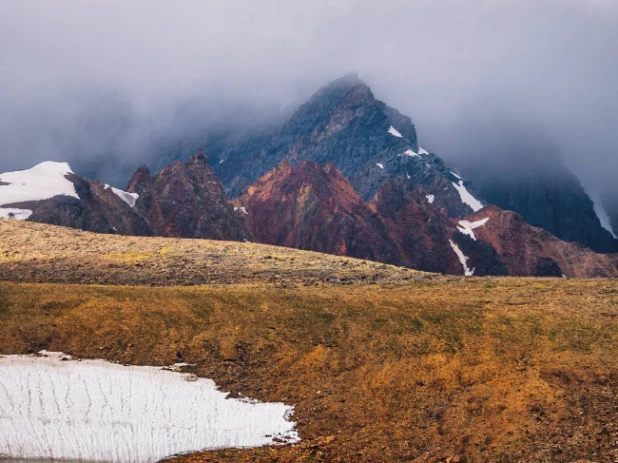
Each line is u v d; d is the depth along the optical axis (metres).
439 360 41.69
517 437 33.72
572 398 36.75
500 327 46.44
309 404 38.09
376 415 36.97
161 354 42.94
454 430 35.03
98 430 33.94
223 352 43.41
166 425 34.91
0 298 48.44
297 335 45.53
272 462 32.53
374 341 44.50
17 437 32.84
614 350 42.12
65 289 52.41
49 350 42.81
